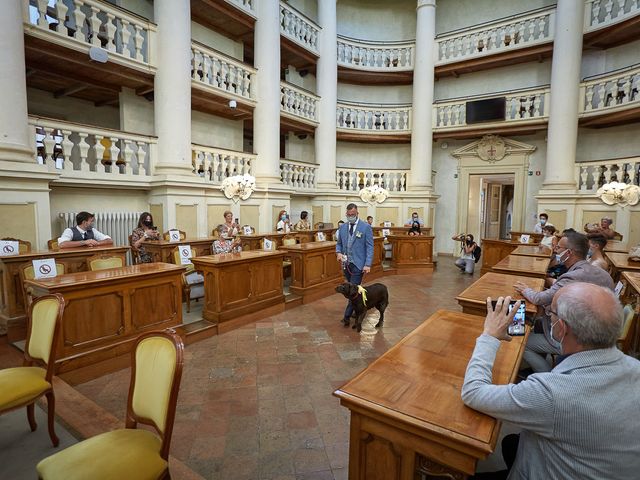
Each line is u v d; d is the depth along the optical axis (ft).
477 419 4.28
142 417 5.92
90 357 10.98
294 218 38.11
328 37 37.60
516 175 39.27
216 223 27.48
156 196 24.02
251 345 13.89
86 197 22.04
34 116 17.92
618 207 29.14
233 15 28.94
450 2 42.11
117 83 24.58
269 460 7.59
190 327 14.51
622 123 32.71
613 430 3.55
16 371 7.54
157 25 23.18
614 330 3.77
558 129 32.04
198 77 26.08
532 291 9.75
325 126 38.42
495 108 36.55
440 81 42.86
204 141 31.76
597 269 9.18
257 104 30.78
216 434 8.44
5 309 12.62
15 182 15.87
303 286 20.10
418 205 40.29
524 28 35.17
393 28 43.96
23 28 17.21
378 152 46.03
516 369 5.41
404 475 4.54
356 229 16.51
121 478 4.91
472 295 10.03
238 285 16.03
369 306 15.55
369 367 5.69
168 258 18.15
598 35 31.55
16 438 7.89
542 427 3.76
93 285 10.96
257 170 31.19
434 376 5.40
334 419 9.08
